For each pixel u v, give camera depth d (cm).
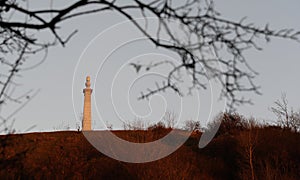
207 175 2752
